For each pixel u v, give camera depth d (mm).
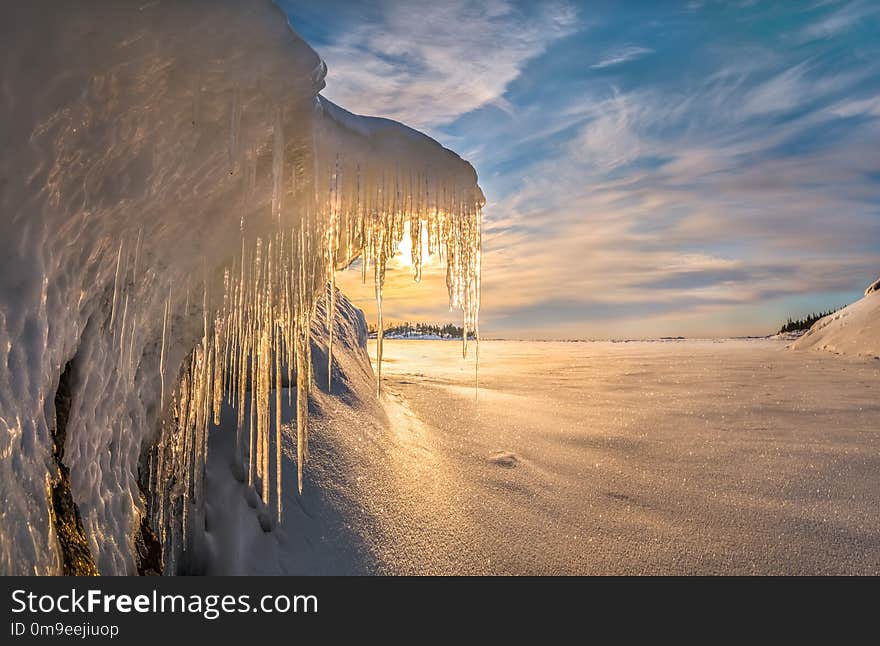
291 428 2830
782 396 6520
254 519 2215
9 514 1012
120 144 1243
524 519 2855
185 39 1128
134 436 1815
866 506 3074
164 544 2014
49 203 1154
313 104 1525
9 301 1079
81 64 1046
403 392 5652
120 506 1623
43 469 1159
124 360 1679
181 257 1833
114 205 1349
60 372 1304
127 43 1067
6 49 960
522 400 6176
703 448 4242
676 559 2502
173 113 1305
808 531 2768
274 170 1535
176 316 2062
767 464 3836
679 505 3105
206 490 2256
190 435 2244
